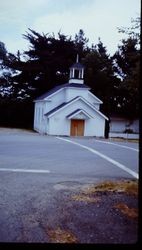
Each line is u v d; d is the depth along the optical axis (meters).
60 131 37.62
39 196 9.03
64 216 7.26
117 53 53.16
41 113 42.03
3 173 12.64
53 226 6.66
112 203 8.20
